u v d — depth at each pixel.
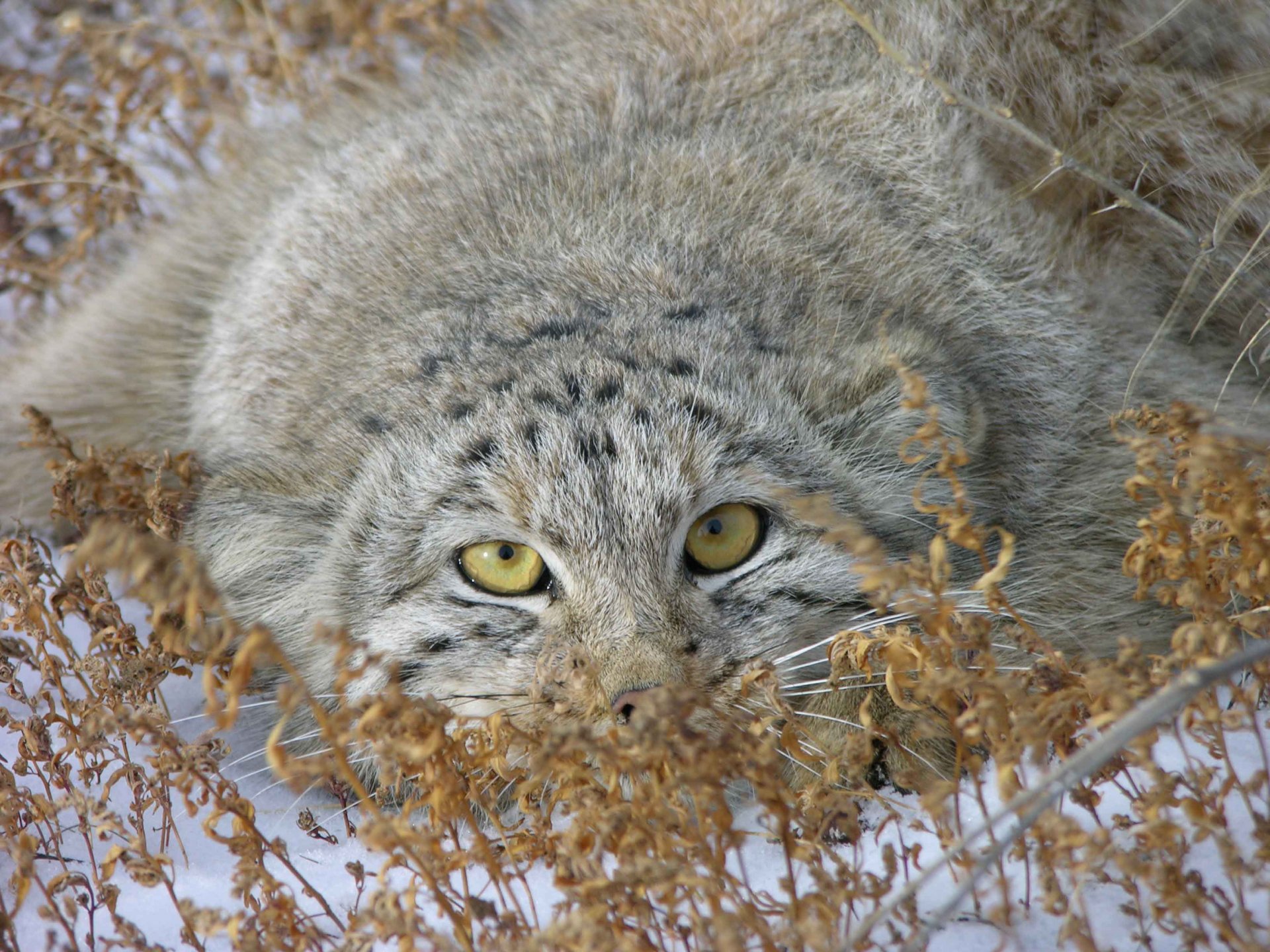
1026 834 5.48
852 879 5.18
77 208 11.26
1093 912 5.32
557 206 8.34
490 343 7.35
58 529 9.34
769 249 8.01
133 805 6.40
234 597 7.40
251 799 7.27
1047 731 5.29
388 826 5.17
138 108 11.39
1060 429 8.05
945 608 5.58
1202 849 5.51
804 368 7.34
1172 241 8.62
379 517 7.18
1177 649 5.38
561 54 9.84
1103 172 8.52
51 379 9.72
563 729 5.27
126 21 11.79
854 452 7.28
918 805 6.27
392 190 9.05
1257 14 8.59
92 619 7.03
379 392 7.46
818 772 6.65
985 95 8.70
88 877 6.32
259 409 8.13
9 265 11.22
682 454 6.79
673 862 5.12
